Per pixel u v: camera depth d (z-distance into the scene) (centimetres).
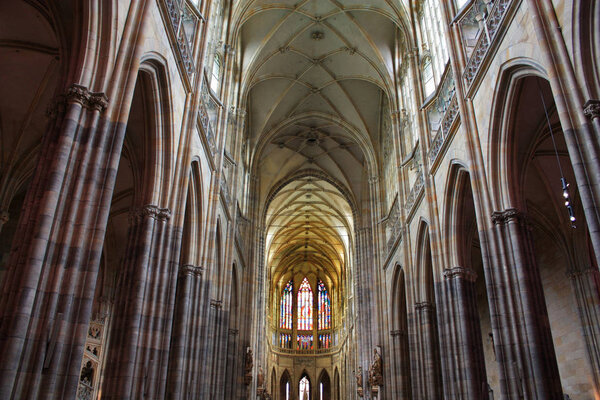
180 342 1645
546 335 1245
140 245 1280
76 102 898
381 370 3012
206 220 1945
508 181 1413
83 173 876
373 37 2928
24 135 1778
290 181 4316
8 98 1684
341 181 4297
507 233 1377
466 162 1641
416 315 2316
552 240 2248
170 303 1324
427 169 2094
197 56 1692
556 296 2236
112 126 952
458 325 1770
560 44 1068
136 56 1034
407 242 2503
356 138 3662
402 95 2845
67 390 770
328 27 2958
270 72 3250
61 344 780
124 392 1123
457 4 1819
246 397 3159
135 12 1075
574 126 990
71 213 842
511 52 1328
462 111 1612
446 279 1844
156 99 1339
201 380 1756
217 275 2383
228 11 2459
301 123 3809
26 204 826
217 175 2069
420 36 2417
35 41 1491
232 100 2819
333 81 3375
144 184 1348
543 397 1180
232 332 3023
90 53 949
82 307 817
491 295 1356
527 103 1480
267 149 4031
